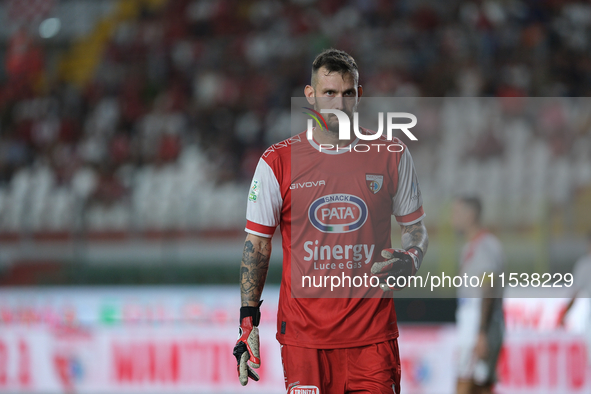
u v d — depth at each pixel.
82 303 19.42
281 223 8.74
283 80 41.34
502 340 15.20
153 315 19.08
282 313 8.55
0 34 50.66
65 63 47.97
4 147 40.56
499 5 41.56
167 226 28.59
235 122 39.38
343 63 8.51
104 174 36.12
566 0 41.91
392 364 8.30
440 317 16.38
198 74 43.00
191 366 18.59
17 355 19.45
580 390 15.87
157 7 48.72
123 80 43.78
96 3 50.97
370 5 43.56
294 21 44.50
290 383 8.36
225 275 22.45
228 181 34.31
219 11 46.78
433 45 40.22
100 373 19.02
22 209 32.69
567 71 39.00
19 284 21.94
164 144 37.72
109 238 31.48
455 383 16.20
